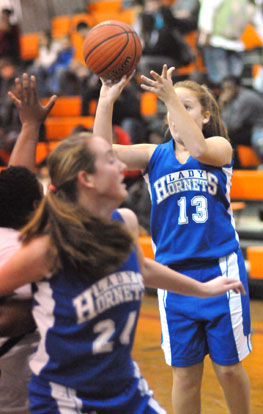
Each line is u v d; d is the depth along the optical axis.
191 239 3.39
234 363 3.35
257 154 9.23
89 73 12.20
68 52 13.23
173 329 3.43
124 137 7.80
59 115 12.64
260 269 7.48
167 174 3.44
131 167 3.53
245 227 8.41
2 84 11.97
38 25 15.84
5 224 2.68
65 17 15.55
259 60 11.27
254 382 4.90
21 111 3.29
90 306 2.29
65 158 2.33
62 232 2.25
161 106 11.23
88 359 2.33
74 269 2.29
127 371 2.42
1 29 13.16
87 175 2.33
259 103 9.29
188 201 3.39
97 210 2.40
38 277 2.32
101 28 3.37
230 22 10.83
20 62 13.32
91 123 11.20
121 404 2.38
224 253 3.38
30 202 2.68
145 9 12.28
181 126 3.15
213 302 3.35
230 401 3.42
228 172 3.46
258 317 6.79
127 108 9.46
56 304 2.32
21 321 2.52
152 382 4.96
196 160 3.41
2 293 2.36
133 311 2.39
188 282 2.63
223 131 3.59
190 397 3.46
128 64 3.33
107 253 2.26
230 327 3.33
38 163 10.14
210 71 10.77
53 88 12.88
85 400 2.34
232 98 9.27
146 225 8.33
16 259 2.31
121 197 2.38
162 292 3.48
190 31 11.10
